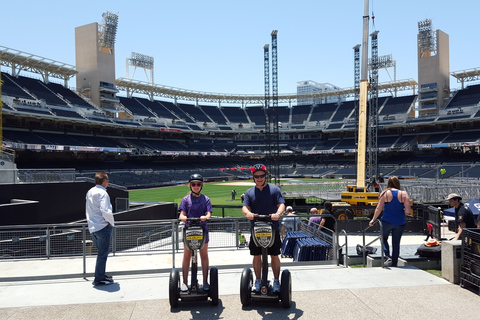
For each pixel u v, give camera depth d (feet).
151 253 33.91
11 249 33.88
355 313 17.53
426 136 262.26
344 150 276.00
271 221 17.83
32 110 184.75
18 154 195.31
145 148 253.65
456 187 94.02
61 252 38.78
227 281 23.20
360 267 27.48
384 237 26.78
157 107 297.53
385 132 281.13
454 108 241.35
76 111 213.46
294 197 115.55
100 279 22.86
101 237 22.79
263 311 18.06
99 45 244.42
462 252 20.90
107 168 217.36
